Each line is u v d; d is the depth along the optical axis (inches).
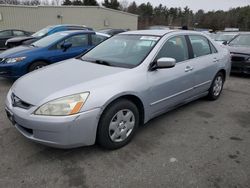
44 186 92.7
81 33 274.7
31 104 102.1
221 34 468.4
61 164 106.1
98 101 104.1
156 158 112.3
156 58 133.3
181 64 149.4
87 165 106.0
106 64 134.4
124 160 110.2
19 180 95.4
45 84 110.9
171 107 149.6
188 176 100.0
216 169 105.0
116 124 115.2
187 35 162.9
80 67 131.5
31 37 397.7
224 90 234.8
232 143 128.2
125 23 1270.9
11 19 960.3
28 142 122.9
